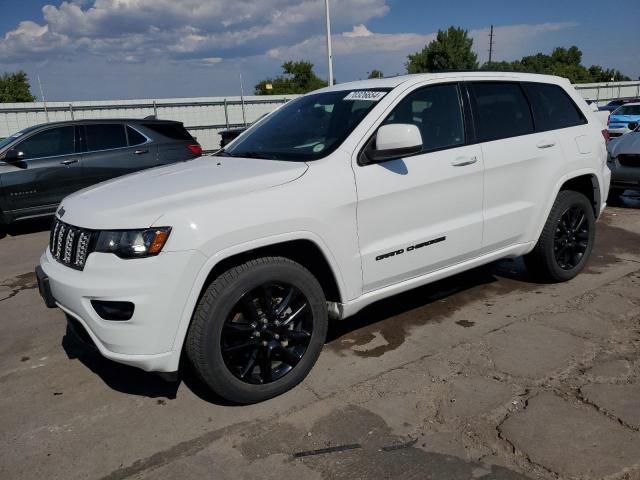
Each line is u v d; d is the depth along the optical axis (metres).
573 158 4.57
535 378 3.26
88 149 8.81
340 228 3.25
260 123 4.41
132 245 2.73
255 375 3.14
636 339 3.71
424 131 3.75
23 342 4.25
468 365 3.46
